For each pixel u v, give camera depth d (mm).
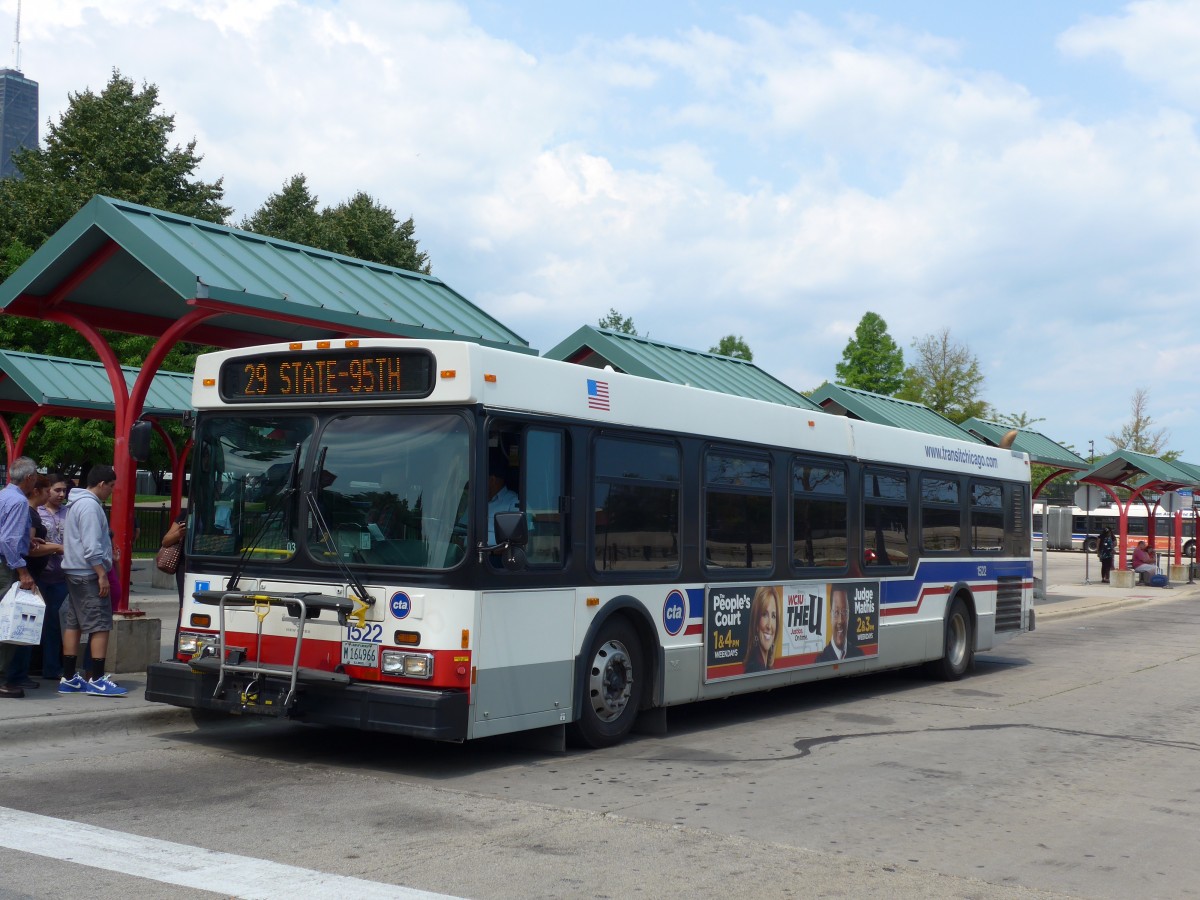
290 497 8914
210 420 9461
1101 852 7023
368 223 51500
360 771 8570
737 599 11352
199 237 11641
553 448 9203
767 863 6477
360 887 5707
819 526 12828
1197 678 16266
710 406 11117
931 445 15375
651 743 10203
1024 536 18156
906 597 14547
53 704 9805
